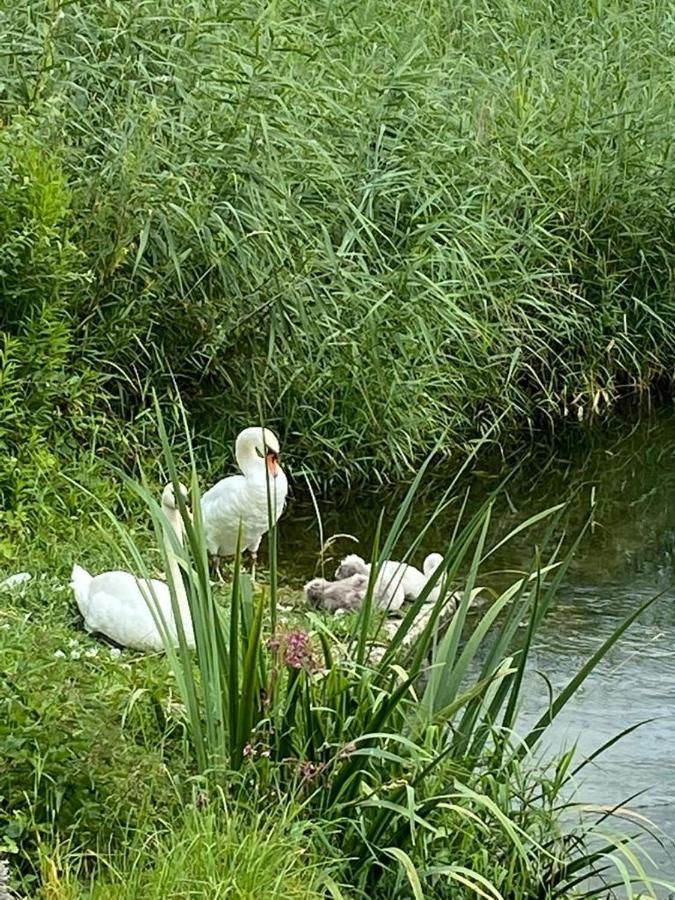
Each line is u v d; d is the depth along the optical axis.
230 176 10.09
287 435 10.91
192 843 4.98
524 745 5.78
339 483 11.10
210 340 10.26
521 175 12.82
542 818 5.79
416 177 11.68
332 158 11.23
